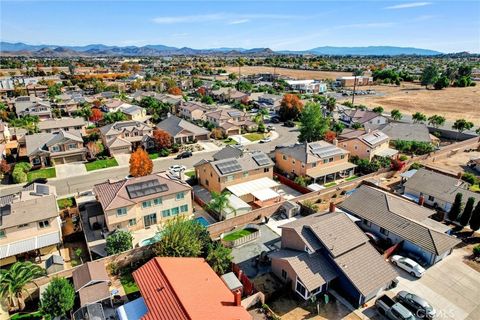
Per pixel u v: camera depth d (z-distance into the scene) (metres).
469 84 186.25
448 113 118.75
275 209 47.88
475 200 45.91
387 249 37.44
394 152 69.06
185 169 65.69
